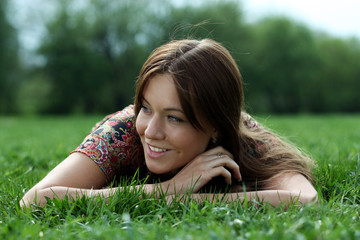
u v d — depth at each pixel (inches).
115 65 1701.5
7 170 146.8
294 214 78.4
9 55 1541.6
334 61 2170.3
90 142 99.4
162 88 84.9
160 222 76.5
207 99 85.7
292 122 616.1
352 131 355.9
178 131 87.4
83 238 66.6
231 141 96.8
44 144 266.2
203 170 94.3
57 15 1630.2
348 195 101.5
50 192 89.0
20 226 73.2
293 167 104.2
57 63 1615.4
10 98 1585.9
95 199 88.0
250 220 72.9
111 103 1728.6
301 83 1956.2
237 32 1715.1
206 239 60.7
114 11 1649.9
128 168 107.7
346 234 62.2
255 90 1876.2
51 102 1688.0
